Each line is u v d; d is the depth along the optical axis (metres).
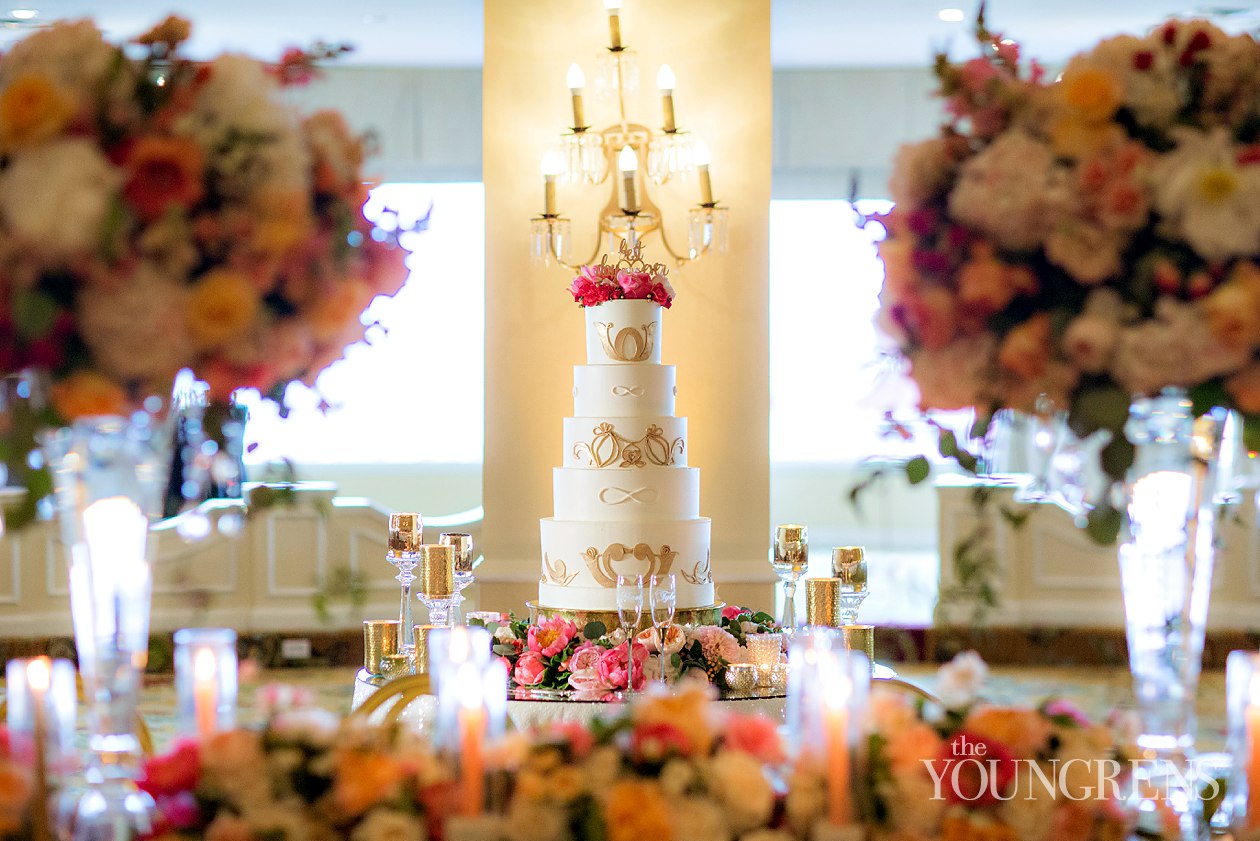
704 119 4.95
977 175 1.91
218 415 1.96
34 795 1.73
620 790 1.75
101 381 1.81
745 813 1.78
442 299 11.26
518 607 4.97
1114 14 7.85
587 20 4.94
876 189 9.36
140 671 1.92
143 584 1.92
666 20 4.95
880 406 2.02
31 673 1.75
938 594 2.05
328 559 7.05
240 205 1.83
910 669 5.32
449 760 1.79
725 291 4.98
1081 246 1.88
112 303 1.79
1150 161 1.86
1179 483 1.95
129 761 1.90
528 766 1.79
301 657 6.88
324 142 1.93
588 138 4.80
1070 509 2.21
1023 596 5.99
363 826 1.75
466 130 9.63
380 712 3.30
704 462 5.01
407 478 11.37
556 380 5.00
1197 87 1.89
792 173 9.81
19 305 1.74
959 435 2.00
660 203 4.98
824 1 7.69
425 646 3.76
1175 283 1.86
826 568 9.02
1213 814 1.96
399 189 9.80
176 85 1.83
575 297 4.36
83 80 1.77
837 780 1.79
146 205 1.76
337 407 2.01
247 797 1.75
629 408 4.25
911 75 9.65
